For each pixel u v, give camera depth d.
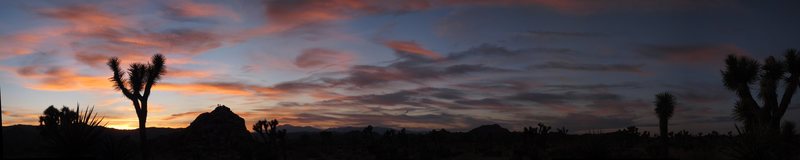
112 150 20.97
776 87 23.25
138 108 25.75
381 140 38.03
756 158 20.91
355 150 35.91
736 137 22.98
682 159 22.61
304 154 32.56
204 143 37.62
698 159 23.34
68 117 19.25
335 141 45.03
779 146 21.30
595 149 15.15
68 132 18.83
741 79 23.80
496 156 29.81
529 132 32.69
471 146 38.56
